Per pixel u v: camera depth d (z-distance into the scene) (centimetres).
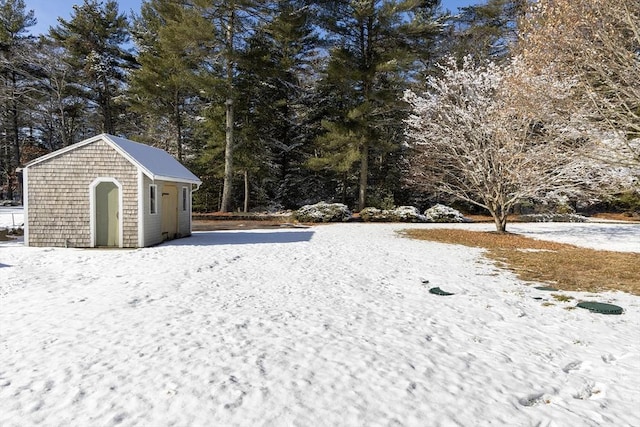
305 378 343
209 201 2755
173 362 371
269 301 591
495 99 1532
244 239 1354
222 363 370
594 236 1511
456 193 1745
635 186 1320
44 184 1144
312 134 2856
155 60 2314
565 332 477
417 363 381
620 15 978
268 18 2056
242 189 2877
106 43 2873
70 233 1148
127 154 1142
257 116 2584
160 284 681
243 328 470
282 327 476
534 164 1412
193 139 2778
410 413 292
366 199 2464
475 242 1338
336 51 2223
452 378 351
